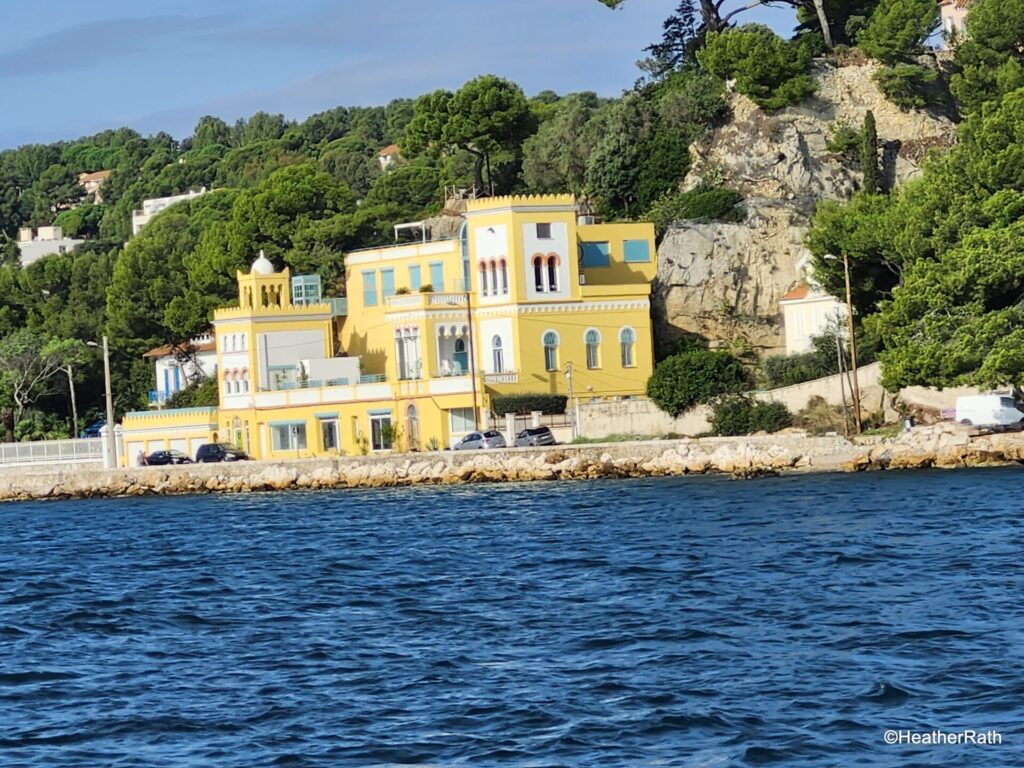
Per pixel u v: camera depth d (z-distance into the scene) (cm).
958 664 5925
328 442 18400
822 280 16425
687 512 11562
